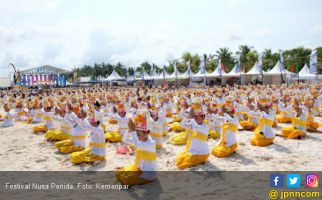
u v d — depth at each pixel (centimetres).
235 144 958
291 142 1127
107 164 897
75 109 1139
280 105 1808
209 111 1236
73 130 1053
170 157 958
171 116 1956
